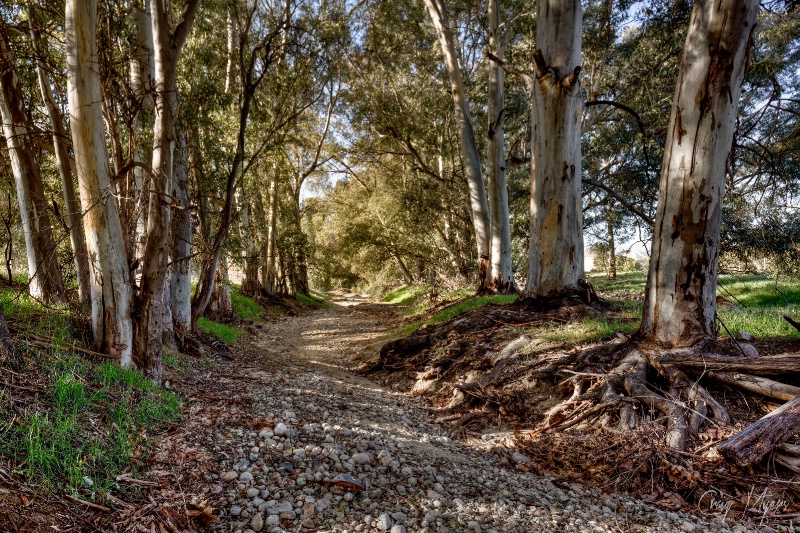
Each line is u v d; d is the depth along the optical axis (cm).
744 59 548
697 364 540
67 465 319
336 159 3020
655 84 1577
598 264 3200
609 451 483
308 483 393
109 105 670
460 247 3034
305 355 1222
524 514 375
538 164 1011
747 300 1159
